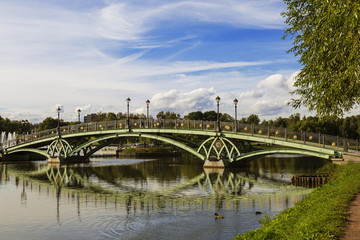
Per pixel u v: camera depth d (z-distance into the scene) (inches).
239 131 2060.8
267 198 1188.5
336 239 421.7
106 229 826.8
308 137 1756.9
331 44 532.1
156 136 2354.8
